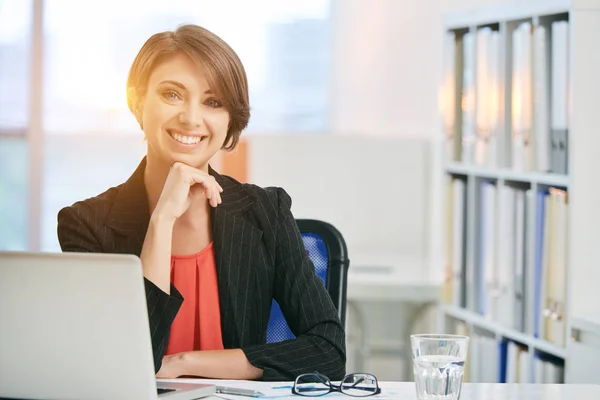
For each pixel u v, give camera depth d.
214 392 1.86
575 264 3.00
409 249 5.21
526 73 3.33
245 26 6.27
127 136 6.28
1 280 1.67
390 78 5.98
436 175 5.26
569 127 3.03
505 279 3.50
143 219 2.31
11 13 6.26
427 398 1.71
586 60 3.00
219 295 2.31
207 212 2.35
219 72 2.25
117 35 6.24
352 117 6.15
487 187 3.70
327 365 2.17
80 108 6.28
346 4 6.13
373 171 5.19
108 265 1.63
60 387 1.69
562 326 3.07
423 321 4.78
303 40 6.26
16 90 6.32
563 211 3.07
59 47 6.26
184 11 6.25
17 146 6.37
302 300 2.29
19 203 6.40
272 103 6.32
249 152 5.18
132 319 1.64
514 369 3.41
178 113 2.25
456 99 4.03
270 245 2.34
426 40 5.82
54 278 1.66
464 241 3.91
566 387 1.96
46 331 1.67
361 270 4.62
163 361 2.07
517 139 3.41
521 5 3.38
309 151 5.18
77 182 6.31
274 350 2.13
